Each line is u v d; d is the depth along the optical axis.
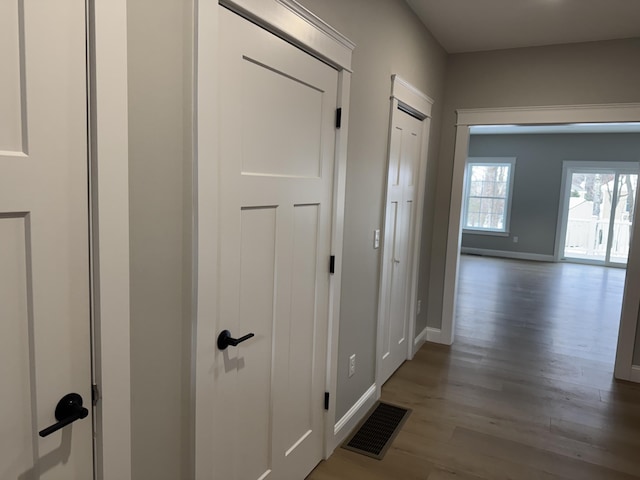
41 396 1.00
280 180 1.75
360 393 2.80
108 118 1.04
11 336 0.94
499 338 4.38
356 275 2.57
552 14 2.99
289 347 1.96
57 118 0.96
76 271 1.04
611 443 2.62
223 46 1.38
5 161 0.89
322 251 2.14
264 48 1.58
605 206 9.08
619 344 3.50
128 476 1.20
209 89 1.30
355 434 2.63
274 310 1.82
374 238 2.76
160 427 1.30
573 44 3.49
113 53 1.04
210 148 1.33
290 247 1.88
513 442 2.60
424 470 2.32
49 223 0.97
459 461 2.40
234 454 1.66
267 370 1.82
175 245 1.27
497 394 3.19
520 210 9.71
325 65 1.99
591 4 2.82
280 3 1.61
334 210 2.19
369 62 2.44
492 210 10.06
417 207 3.61
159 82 1.17
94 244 1.06
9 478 0.97
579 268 8.65
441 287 4.14
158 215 1.21
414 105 3.15
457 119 3.90
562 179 9.28
